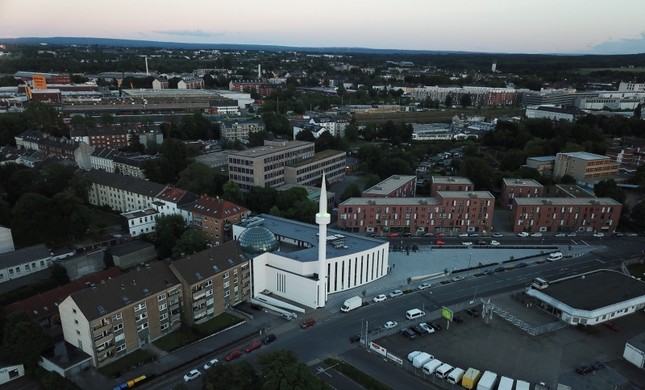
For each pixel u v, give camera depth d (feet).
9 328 334.65
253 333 384.68
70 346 351.87
